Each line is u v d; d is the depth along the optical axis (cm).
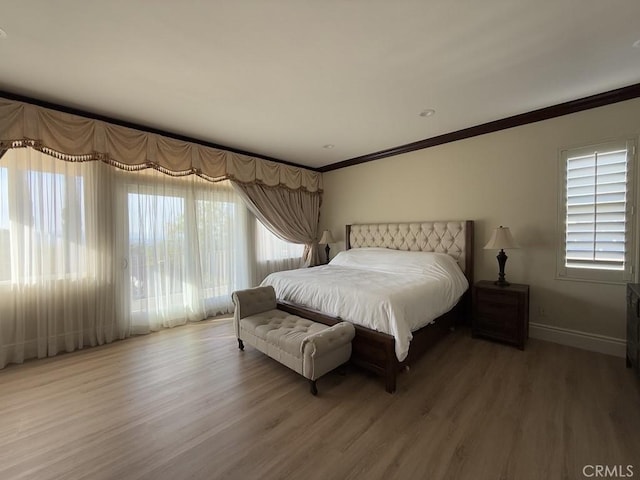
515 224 321
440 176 380
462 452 155
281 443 163
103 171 303
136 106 279
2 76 224
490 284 313
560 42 190
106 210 306
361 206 478
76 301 291
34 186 267
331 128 342
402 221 423
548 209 300
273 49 194
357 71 222
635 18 167
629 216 259
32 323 271
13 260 259
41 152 266
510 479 138
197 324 370
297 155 457
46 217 274
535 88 252
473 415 186
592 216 276
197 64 210
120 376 240
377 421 182
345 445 161
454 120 322
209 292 400
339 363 226
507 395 207
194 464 148
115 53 196
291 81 236
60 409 195
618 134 262
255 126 334
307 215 519
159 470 144
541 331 306
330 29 175
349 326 231
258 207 441
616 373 233
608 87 252
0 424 180
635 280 257
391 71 223
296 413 191
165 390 219
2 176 254
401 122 326
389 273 340
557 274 296
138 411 193
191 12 159
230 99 266
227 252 418
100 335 303
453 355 273
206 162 377
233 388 222
